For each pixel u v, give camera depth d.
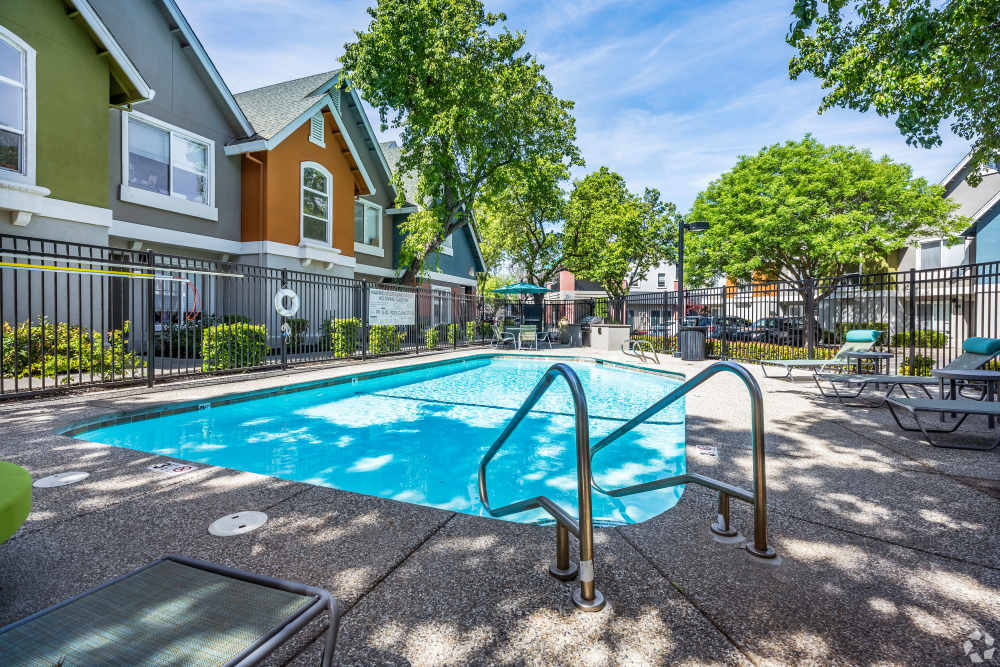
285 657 1.47
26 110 7.80
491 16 14.55
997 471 3.41
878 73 6.71
